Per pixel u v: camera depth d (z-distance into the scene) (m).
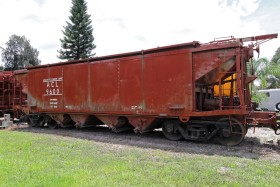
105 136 13.04
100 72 13.57
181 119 10.97
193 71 10.84
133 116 12.55
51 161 7.66
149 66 11.91
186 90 10.89
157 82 11.64
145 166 7.20
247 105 10.84
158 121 12.24
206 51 10.61
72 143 10.67
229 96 11.64
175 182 5.90
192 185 5.73
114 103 12.98
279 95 26.33
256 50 10.65
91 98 13.88
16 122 20.41
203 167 7.12
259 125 10.59
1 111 20.61
